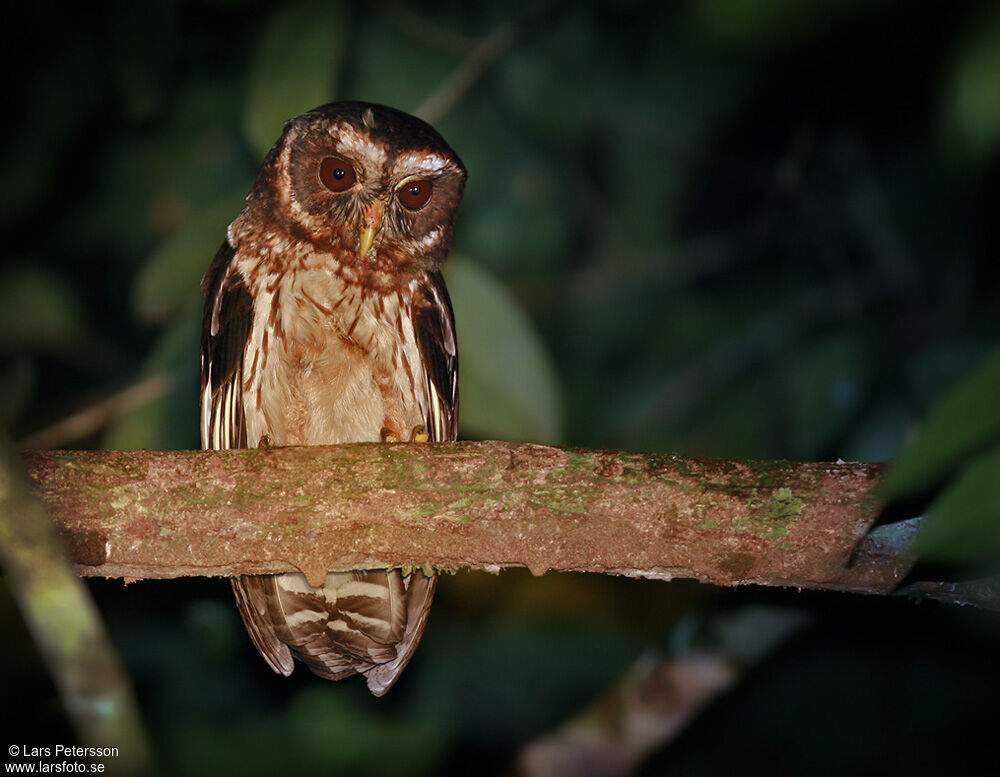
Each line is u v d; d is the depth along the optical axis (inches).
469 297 320.8
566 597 413.7
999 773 421.1
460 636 419.5
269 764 405.4
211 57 452.1
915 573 247.1
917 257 470.9
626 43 472.7
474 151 470.3
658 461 249.0
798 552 247.4
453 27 448.1
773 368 465.7
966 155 309.1
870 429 434.0
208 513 244.7
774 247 495.8
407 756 406.3
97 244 477.1
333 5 324.8
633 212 493.0
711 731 436.5
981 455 169.8
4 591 390.3
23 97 454.9
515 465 247.8
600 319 486.0
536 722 415.8
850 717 432.1
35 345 464.8
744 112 482.0
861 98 475.5
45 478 241.1
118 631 411.8
